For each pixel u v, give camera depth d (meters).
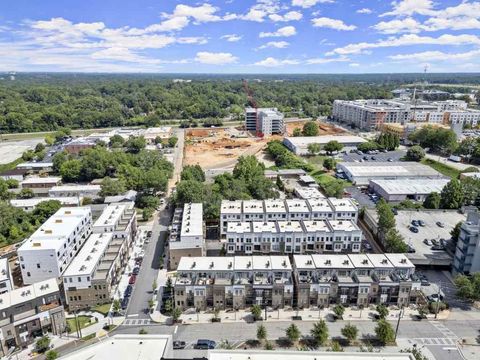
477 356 96.50
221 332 105.88
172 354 89.00
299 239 144.12
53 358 92.38
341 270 117.31
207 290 114.56
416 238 151.00
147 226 177.88
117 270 132.25
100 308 117.38
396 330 105.81
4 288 117.81
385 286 114.31
